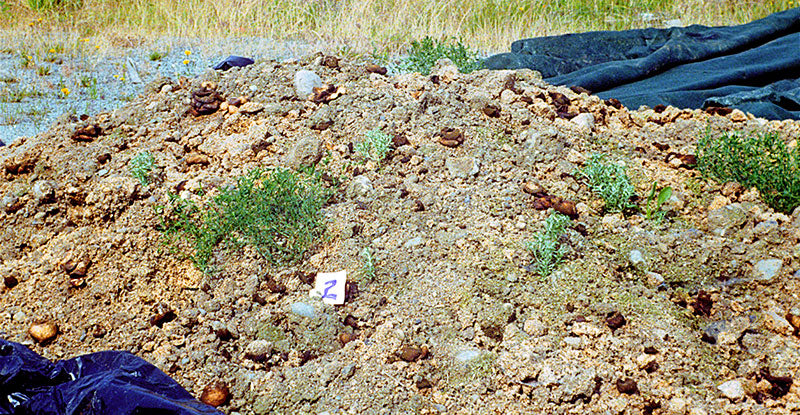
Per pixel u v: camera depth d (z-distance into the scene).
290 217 4.10
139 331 3.59
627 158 4.81
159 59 9.00
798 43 7.59
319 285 3.84
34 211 4.30
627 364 3.37
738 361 3.45
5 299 3.74
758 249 3.95
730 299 3.77
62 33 9.92
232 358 3.52
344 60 5.54
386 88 5.22
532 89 5.38
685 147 4.90
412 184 4.43
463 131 4.85
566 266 3.89
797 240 3.95
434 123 4.89
